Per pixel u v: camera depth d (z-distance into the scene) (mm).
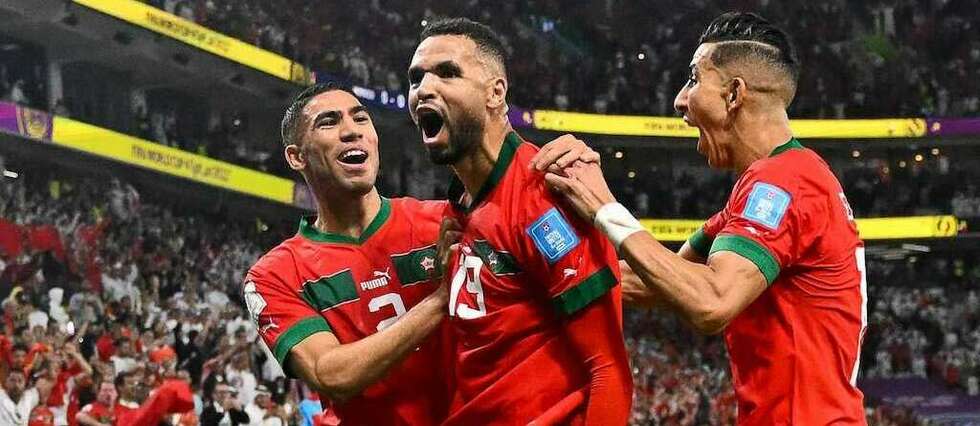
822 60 30859
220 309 15117
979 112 29172
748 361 3158
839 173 30688
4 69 19484
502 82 3113
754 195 3035
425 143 3094
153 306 14461
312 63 23453
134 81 22734
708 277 2887
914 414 22750
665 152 30297
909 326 26969
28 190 17312
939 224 27922
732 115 3223
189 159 20422
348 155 3650
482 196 3107
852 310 3100
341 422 3738
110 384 8938
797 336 3061
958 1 32750
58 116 18000
